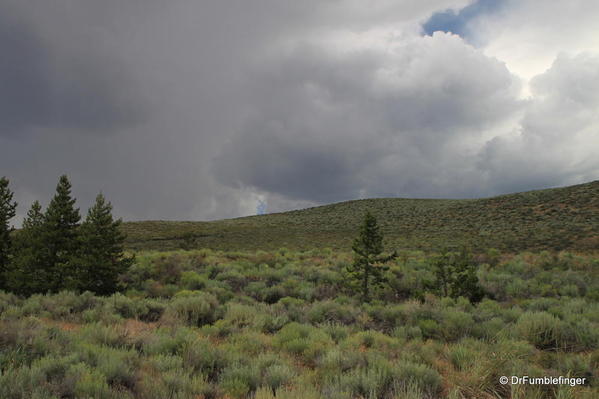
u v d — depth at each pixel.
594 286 21.62
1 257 20.25
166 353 7.43
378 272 19.64
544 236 51.12
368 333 9.62
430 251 45.28
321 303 14.48
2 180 21.05
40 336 7.02
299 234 82.75
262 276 23.98
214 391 5.59
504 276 24.53
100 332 8.20
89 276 18.59
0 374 4.93
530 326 9.89
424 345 8.86
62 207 19.91
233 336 9.58
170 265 23.94
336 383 5.46
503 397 5.41
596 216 59.78
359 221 101.50
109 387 5.12
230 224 110.50
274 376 6.09
